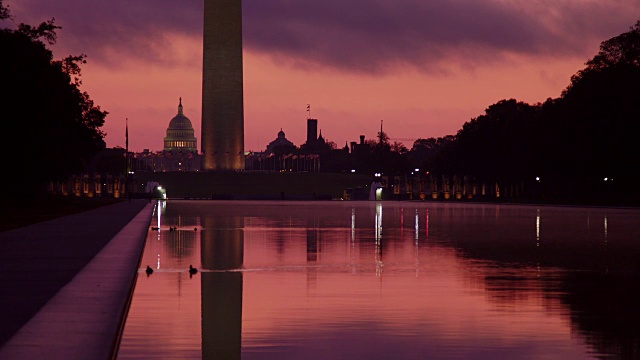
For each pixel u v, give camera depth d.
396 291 27.92
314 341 19.22
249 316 22.64
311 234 59.03
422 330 20.61
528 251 44.47
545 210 118.38
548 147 158.38
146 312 23.27
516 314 23.05
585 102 149.12
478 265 36.94
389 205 150.88
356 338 19.58
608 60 151.38
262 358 17.45
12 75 94.19
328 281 30.80
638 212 109.38
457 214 101.25
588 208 129.50
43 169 111.94
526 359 17.38
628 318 22.34
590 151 146.00
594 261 38.88
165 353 17.88
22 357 15.88
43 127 99.38
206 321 21.78
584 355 17.72
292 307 24.31
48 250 41.88
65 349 16.66
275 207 132.38
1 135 94.44
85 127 139.00
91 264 34.56
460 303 25.17
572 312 23.41
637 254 42.62
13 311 21.69
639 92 142.50
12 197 133.00
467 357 17.55
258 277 32.06
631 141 140.62
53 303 23.12
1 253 40.03
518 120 197.88
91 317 20.67
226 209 119.44
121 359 17.27
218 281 30.67
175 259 39.66
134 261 36.03
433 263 37.84
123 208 115.50
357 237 56.00
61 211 101.31
